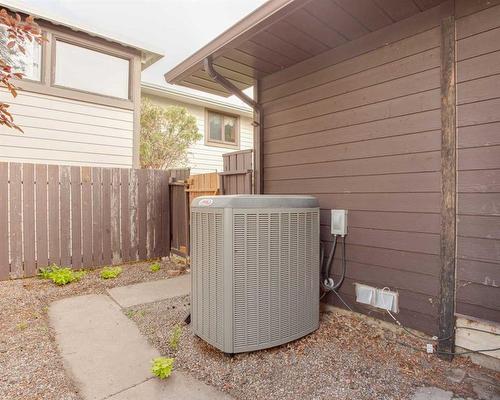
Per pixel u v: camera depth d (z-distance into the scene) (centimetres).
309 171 327
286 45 297
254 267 221
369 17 250
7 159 490
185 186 510
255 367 211
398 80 256
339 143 299
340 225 290
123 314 305
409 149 249
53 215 449
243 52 312
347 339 249
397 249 256
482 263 210
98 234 489
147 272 466
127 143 615
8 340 239
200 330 243
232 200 217
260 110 376
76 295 363
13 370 198
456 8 223
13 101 494
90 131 571
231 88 347
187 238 507
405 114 251
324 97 312
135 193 526
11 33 226
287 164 351
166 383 193
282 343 232
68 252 461
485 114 210
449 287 223
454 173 222
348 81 291
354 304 288
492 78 207
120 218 511
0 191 410
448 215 224
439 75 232
